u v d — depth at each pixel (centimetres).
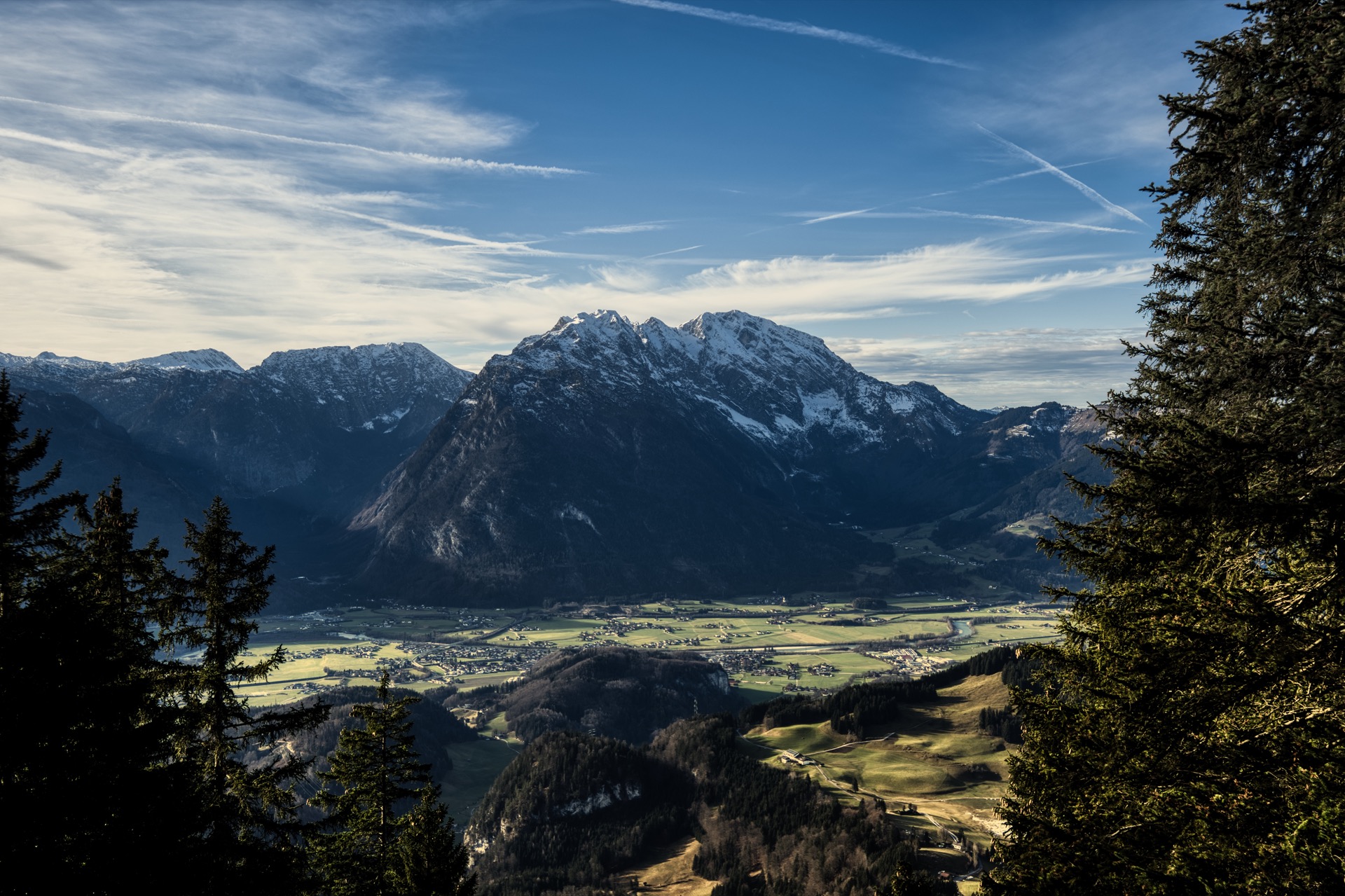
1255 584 1562
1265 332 1816
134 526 2603
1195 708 1539
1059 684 2277
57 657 1848
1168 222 2112
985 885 1964
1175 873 1535
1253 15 1773
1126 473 1777
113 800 1852
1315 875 1352
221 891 2091
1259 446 1480
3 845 1645
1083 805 1855
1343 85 1566
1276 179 1767
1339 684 1376
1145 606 1852
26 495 2055
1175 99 1931
